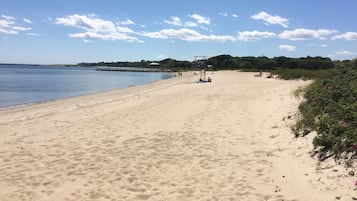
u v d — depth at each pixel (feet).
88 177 25.04
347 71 46.55
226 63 390.63
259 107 51.37
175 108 55.62
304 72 131.03
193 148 31.83
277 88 80.59
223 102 60.03
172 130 39.55
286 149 28.94
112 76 285.64
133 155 30.17
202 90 87.81
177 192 21.95
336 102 33.78
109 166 27.35
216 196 21.07
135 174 25.45
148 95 85.35
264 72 242.58
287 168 24.71
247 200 20.29
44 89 136.56
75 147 33.42
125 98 81.46
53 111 63.16
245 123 41.06
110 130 40.86
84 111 59.11
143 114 51.39
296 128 33.22
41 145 34.60
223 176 24.40
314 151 26.20
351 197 18.83
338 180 20.93
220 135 36.19
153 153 30.66
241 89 84.84
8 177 25.27
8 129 44.24
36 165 27.96
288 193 20.75
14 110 69.05
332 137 25.54
